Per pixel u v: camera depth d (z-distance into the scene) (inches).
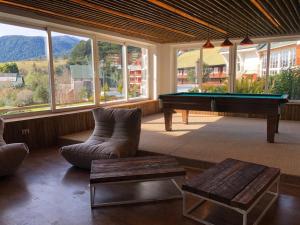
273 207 95.3
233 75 291.7
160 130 213.3
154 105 314.5
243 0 147.0
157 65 321.4
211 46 205.8
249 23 207.2
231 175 93.4
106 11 170.6
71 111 216.1
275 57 267.6
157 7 162.1
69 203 100.3
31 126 174.7
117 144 136.7
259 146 160.1
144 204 99.4
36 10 168.2
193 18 190.5
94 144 141.8
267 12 173.8
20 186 116.3
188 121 255.9
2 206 98.0
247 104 170.2
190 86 321.1
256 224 83.4
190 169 137.3
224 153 146.5
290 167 122.8
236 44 285.6
